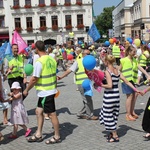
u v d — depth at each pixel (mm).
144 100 9992
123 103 9688
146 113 6258
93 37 13812
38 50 6184
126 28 85375
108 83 5945
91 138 6500
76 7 52719
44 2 52875
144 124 6293
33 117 8414
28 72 6777
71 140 6422
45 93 6062
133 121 7660
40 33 53219
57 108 9391
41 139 6410
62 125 7539
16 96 6492
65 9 52781
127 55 7805
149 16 63656
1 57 10188
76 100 10531
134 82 7945
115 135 6230
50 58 6180
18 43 8820
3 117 8531
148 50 12914
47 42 53750
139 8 69062
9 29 53312
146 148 5805
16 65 8023
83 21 52938
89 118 7957
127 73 7648
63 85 14461
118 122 7602
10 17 53219
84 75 7730
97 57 19328
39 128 6391
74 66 7707
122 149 5785
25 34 53219
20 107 6578
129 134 6668
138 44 13023
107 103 6062
